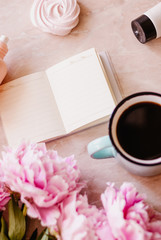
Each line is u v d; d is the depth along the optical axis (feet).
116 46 2.85
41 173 2.17
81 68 2.73
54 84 2.77
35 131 2.73
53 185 2.21
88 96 2.69
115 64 2.82
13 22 2.96
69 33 2.90
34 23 2.88
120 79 2.80
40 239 2.35
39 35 2.92
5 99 2.79
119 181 2.67
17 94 2.79
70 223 2.15
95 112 2.67
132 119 2.33
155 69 2.79
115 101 2.71
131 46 2.83
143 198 2.26
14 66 2.91
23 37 2.93
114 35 2.87
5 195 2.35
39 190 2.14
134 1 2.89
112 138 2.26
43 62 2.89
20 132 2.74
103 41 2.87
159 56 2.80
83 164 2.72
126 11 2.89
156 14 2.66
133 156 2.30
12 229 2.30
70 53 2.89
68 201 2.24
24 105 2.77
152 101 2.34
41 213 2.21
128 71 2.80
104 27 2.89
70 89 2.73
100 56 2.82
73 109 2.71
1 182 2.40
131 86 2.78
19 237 2.31
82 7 2.92
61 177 2.20
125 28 2.86
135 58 2.81
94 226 2.20
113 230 2.12
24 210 2.34
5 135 2.79
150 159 2.29
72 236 2.13
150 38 2.73
